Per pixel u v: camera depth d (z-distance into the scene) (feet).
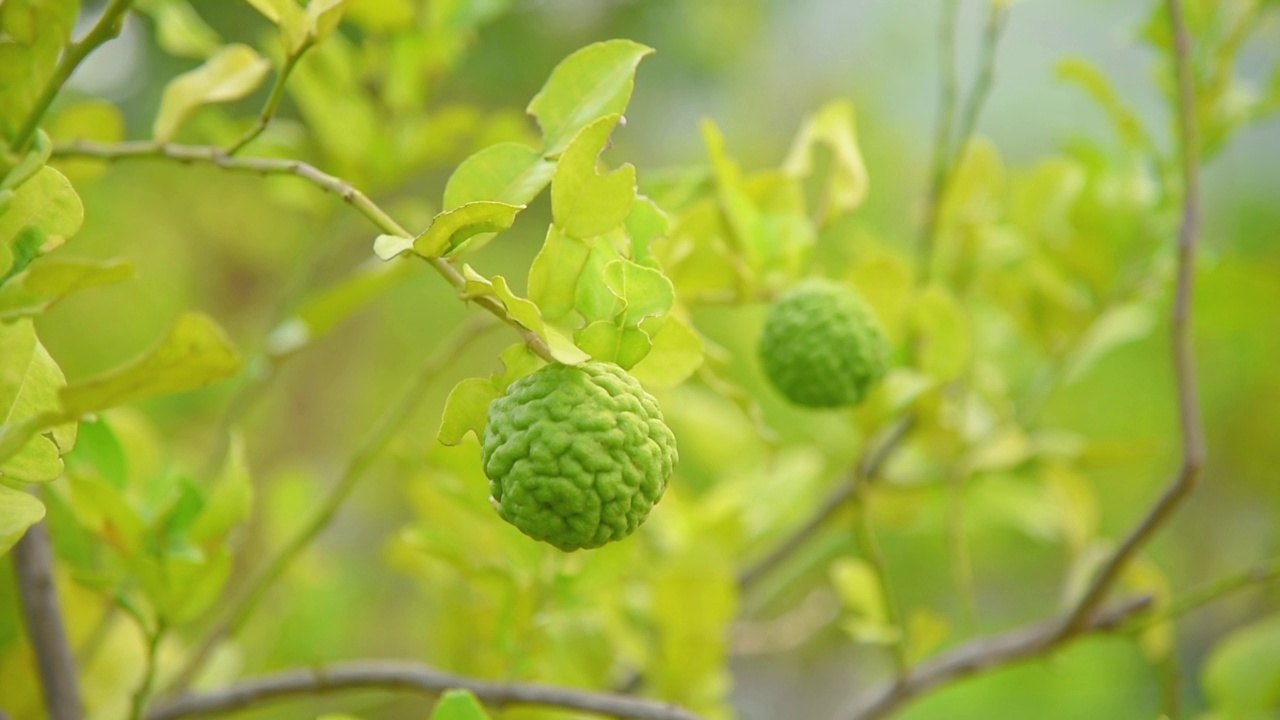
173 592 4.24
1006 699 10.16
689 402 5.20
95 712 4.51
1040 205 4.90
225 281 9.73
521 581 4.42
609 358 3.93
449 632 4.66
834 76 12.06
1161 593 4.83
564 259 3.92
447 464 4.38
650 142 10.60
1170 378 8.47
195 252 9.41
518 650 4.42
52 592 4.29
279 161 3.98
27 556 4.27
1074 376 5.00
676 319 3.99
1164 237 4.87
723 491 4.87
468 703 3.97
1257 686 4.88
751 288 4.41
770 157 11.14
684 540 4.79
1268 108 4.80
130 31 7.69
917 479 4.89
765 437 4.33
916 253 4.82
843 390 4.34
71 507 4.24
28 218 3.92
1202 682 4.95
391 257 3.86
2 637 4.50
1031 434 5.02
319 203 4.91
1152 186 4.91
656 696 4.59
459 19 4.74
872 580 4.76
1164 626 4.84
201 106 4.20
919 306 4.56
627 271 3.91
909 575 8.46
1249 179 10.02
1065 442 4.88
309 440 8.96
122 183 8.20
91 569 4.51
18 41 3.92
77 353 8.34
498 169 3.97
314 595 5.53
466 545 4.61
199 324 3.75
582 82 4.00
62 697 4.26
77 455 4.29
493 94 8.46
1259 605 10.08
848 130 4.47
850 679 9.90
